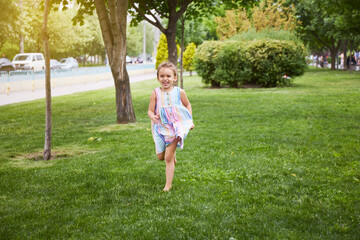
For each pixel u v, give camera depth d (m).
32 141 8.46
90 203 4.30
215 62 22.03
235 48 21.81
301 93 17.20
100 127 10.05
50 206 4.24
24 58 35.69
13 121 11.91
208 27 46.88
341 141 7.40
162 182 5.05
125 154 6.77
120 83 10.32
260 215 3.82
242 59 21.78
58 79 28.55
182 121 4.57
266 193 4.50
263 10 36.09
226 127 9.31
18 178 5.43
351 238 3.29
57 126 10.70
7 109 15.37
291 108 12.35
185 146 7.27
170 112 4.54
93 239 3.35
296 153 6.46
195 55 23.06
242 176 5.11
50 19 43.31
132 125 10.05
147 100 16.75
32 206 4.25
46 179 5.35
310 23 39.59
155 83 29.98
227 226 3.58
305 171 5.41
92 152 7.21
